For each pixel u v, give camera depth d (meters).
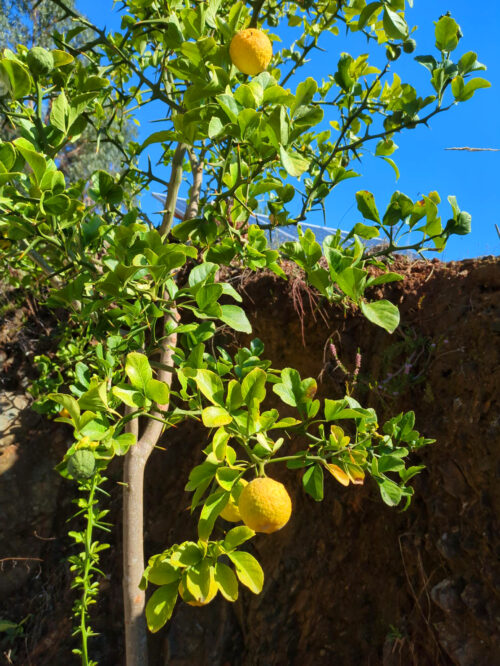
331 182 2.55
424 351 2.87
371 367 3.07
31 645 3.77
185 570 1.30
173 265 1.63
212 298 1.68
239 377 1.87
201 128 1.87
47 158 1.76
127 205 3.24
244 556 1.32
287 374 1.68
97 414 1.48
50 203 1.70
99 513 2.54
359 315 3.18
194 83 1.83
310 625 2.89
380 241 3.80
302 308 3.27
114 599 3.75
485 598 2.30
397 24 1.97
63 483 4.38
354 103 2.83
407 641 2.52
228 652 3.16
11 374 4.51
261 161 1.82
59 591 3.95
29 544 4.19
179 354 1.96
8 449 4.32
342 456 1.64
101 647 3.62
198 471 1.32
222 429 1.32
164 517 3.84
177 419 1.68
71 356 3.87
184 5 2.57
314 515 3.13
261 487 1.19
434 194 2.01
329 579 2.93
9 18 9.02
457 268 3.01
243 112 1.63
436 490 2.62
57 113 1.82
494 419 2.46
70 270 2.22
